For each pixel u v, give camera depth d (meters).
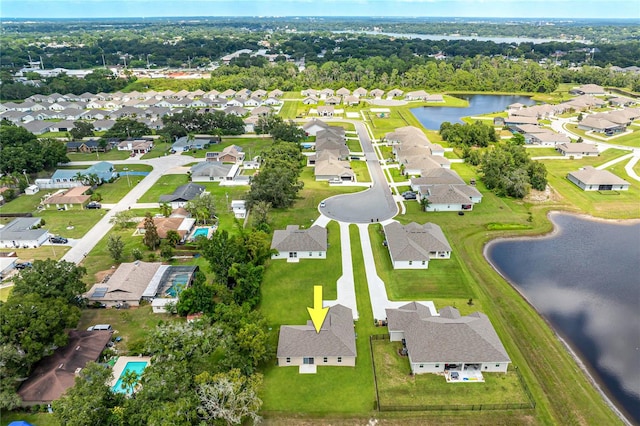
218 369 52.53
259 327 60.03
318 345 60.47
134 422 44.19
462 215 106.62
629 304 75.88
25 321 55.81
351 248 90.94
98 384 48.09
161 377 48.44
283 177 112.81
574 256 90.62
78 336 62.06
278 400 54.69
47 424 50.88
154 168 142.62
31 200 117.12
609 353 64.62
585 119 190.50
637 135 176.75
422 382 57.62
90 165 144.88
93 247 92.25
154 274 78.69
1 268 81.56
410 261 83.06
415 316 65.12
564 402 55.22
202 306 68.00
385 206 111.88
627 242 96.19
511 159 126.56
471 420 52.47
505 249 93.12
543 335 67.12
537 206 112.50
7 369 53.97
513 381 57.91
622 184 121.81
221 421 47.81
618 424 52.66
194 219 100.94
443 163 139.50
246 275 72.50
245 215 106.00
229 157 146.62
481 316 66.38
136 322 68.88
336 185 126.38
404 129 169.62
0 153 125.62
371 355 62.22
